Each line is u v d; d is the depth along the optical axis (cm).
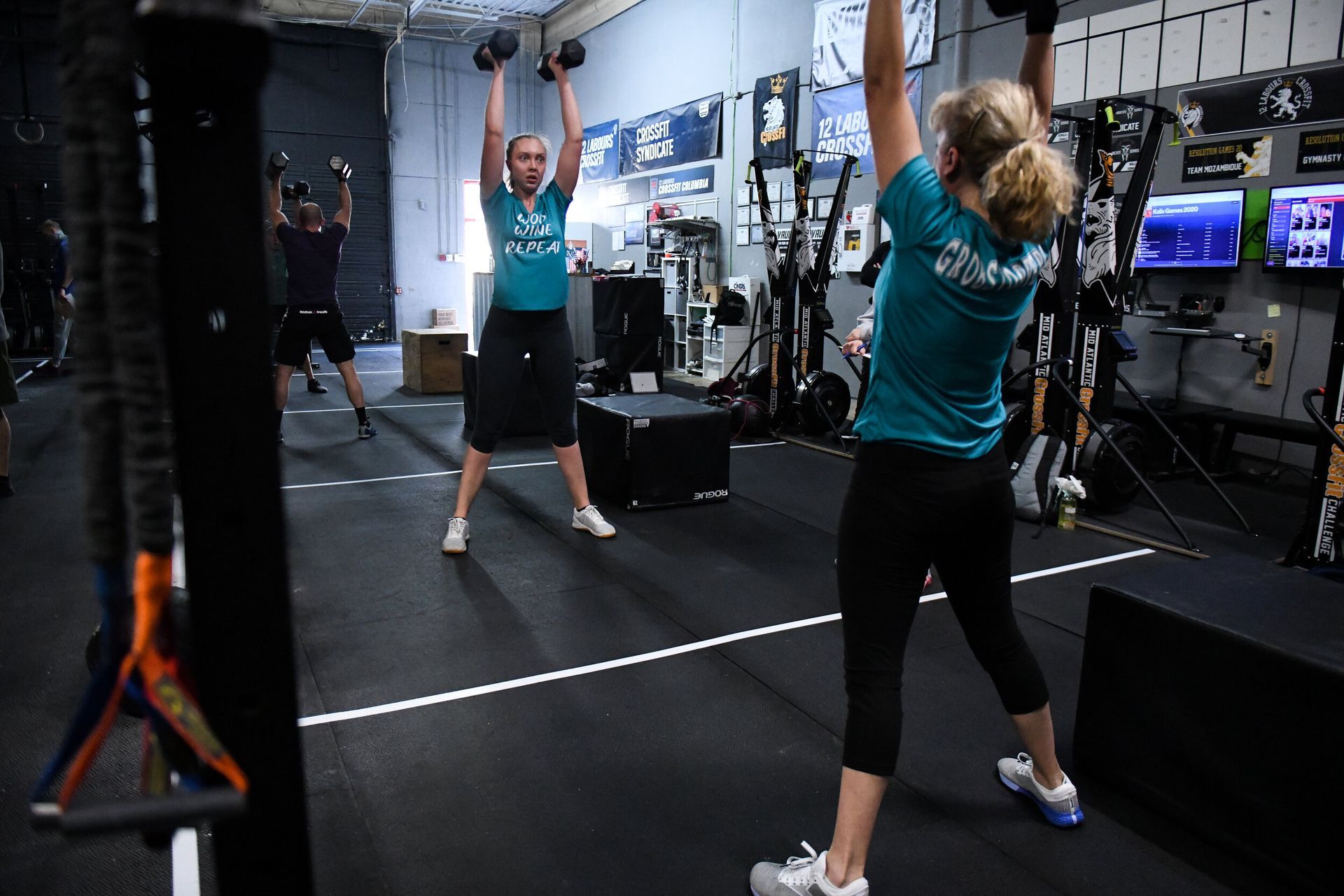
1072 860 173
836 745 215
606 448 428
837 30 734
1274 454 498
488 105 314
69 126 45
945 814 188
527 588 315
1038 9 136
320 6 1152
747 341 847
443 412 689
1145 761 188
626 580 324
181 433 54
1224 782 173
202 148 51
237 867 61
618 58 1070
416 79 1223
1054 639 279
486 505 424
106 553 48
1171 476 506
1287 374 484
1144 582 195
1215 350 518
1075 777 203
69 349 931
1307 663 157
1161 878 168
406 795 192
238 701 58
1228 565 207
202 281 52
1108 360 423
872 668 144
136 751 203
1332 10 445
